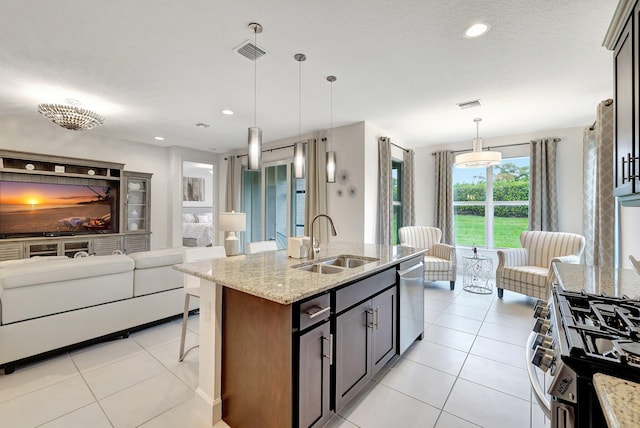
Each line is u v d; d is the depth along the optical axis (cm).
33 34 220
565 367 82
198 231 723
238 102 361
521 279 378
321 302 155
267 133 506
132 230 559
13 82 302
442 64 265
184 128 477
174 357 240
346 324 175
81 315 244
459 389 203
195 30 216
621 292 147
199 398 176
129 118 424
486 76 288
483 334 292
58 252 462
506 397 194
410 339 254
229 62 263
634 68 137
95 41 230
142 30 216
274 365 145
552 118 412
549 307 143
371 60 259
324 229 475
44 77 291
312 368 150
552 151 456
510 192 518
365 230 439
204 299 178
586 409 78
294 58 256
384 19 203
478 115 404
